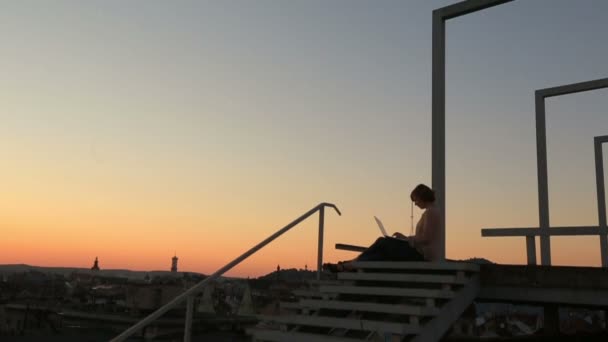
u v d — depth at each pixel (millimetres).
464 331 6949
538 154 9164
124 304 63469
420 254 5336
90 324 57312
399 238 5660
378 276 5109
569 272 4965
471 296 5195
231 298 52844
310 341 4266
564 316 7988
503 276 5312
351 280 5477
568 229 6055
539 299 5133
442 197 6219
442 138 6387
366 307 4516
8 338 47906
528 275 5176
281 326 4805
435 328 4477
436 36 6816
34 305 88938
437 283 4949
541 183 8977
